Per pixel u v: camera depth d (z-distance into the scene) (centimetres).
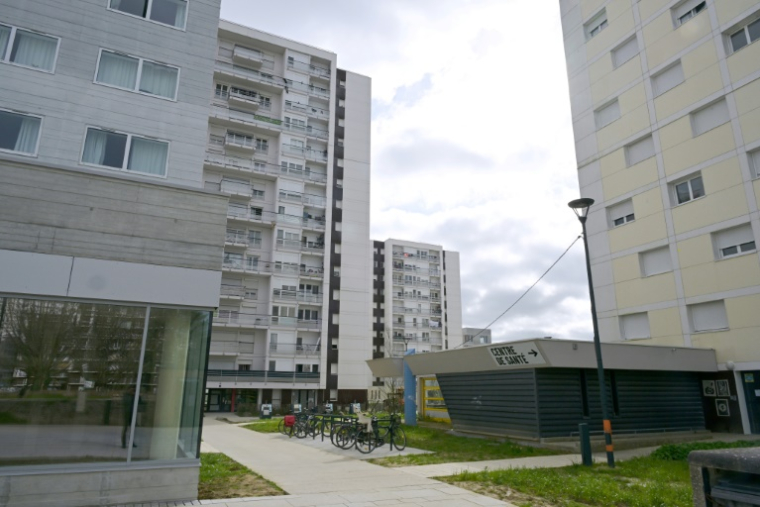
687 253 2072
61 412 784
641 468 1099
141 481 786
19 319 789
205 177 4519
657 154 2248
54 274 808
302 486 898
